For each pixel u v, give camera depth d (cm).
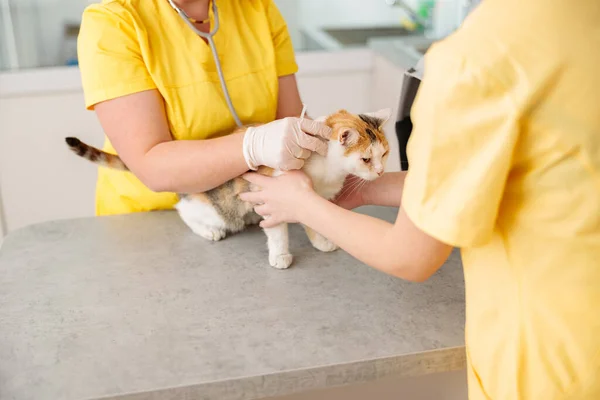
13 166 244
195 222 124
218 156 104
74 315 99
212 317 98
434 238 76
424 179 72
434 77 71
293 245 121
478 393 83
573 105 66
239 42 126
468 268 83
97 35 110
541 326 75
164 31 117
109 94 109
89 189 253
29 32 236
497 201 70
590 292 72
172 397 83
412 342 92
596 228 70
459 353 91
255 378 85
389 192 119
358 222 88
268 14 134
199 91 119
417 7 269
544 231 73
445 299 103
